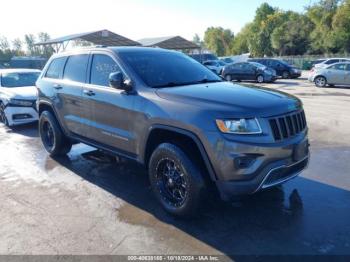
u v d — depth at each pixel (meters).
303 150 3.65
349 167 5.27
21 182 4.94
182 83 4.24
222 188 3.32
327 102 12.34
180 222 3.70
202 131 3.27
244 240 3.33
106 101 4.38
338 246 3.20
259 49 82.50
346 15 54.31
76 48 5.45
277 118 3.37
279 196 4.27
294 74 25.88
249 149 3.18
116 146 4.41
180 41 37.16
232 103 3.37
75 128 5.20
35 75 10.08
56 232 3.54
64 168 5.49
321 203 4.06
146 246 3.27
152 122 3.71
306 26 67.06
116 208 4.06
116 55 4.46
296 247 3.20
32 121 8.57
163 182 3.87
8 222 3.77
